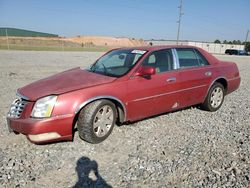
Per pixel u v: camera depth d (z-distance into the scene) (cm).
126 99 440
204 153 388
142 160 365
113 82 429
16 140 424
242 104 687
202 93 573
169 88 500
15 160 359
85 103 391
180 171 337
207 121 538
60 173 332
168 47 530
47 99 374
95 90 405
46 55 2553
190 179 320
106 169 342
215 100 609
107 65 505
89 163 357
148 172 335
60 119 373
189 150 398
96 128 414
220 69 610
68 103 379
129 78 447
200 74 559
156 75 482
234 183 311
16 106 395
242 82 1108
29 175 325
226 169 343
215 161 364
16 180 313
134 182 313
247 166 351
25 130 368
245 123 529
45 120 364
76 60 2014
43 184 308
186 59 553
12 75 1122
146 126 498
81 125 402
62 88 395
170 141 432
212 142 429
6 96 717
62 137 384
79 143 416
